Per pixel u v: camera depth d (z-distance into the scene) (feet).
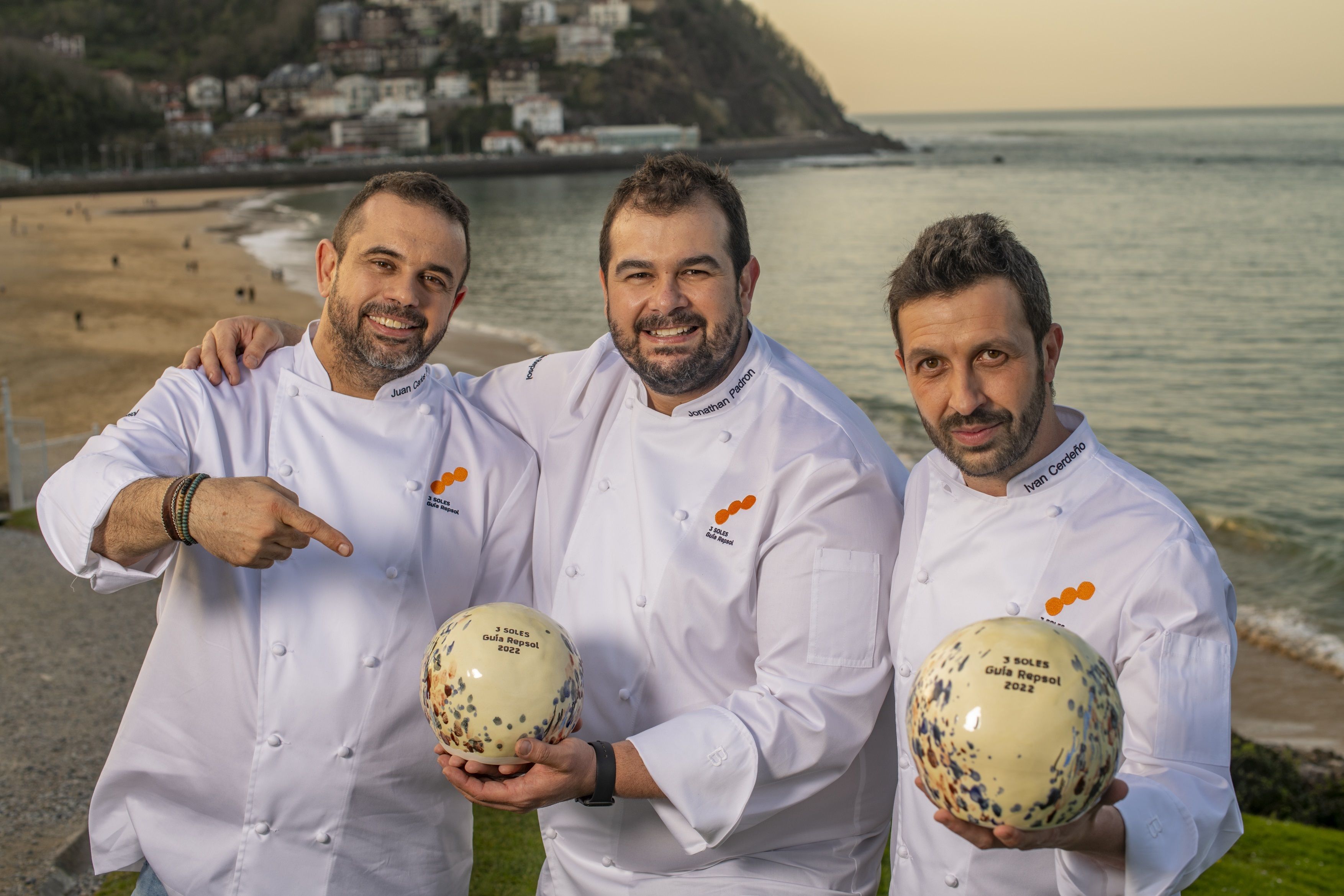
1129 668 6.42
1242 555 67.92
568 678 7.08
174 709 8.22
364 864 8.26
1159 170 462.19
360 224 8.26
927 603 7.29
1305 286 181.27
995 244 6.58
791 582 7.61
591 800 7.11
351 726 8.10
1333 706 45.14
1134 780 6.11
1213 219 277.64
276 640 8.04
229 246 265.75
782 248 241.96
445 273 8.36
